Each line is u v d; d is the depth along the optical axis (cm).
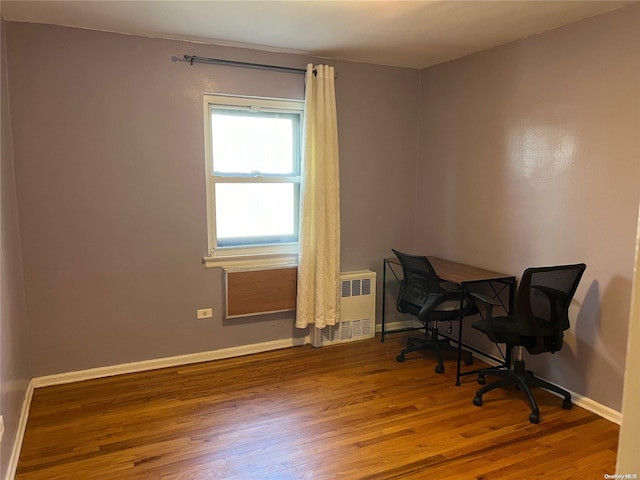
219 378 327
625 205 257
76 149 305
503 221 337
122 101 313
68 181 305
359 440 248
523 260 322
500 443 246
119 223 321
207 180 346
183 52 326
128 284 329
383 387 313
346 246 404
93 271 318
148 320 337
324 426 262
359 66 388
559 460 231
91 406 284
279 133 372
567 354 295
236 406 286
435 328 364
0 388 200
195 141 337
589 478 217
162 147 328
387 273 426
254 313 364
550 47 295
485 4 253
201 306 353
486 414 277
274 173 373
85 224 312
